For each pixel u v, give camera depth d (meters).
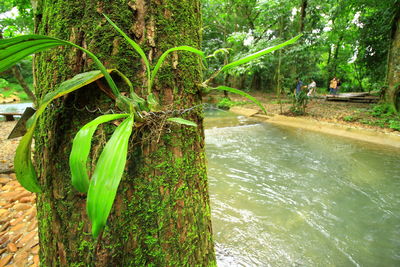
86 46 0.68
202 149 0.91
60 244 0.72
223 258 1.78
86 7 0.68
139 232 0.72
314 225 2.20
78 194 0.68
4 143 4.12
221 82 15.76
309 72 7.75
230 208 2.47
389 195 2.71
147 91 0.71
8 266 1.44
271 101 11.70
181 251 0.79
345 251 1.88
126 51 0.69
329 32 9.48
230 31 14.10
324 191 2.85
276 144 4.91
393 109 6.32
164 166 0.74
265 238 2.01
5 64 0.43
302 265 1.74
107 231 0.68
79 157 0.46
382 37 8.20
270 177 3.28
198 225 0.86
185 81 0.79
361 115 6.68
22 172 0.60
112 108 0.67
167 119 0.69
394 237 2.03
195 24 0.85
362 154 4.05
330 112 7.55
